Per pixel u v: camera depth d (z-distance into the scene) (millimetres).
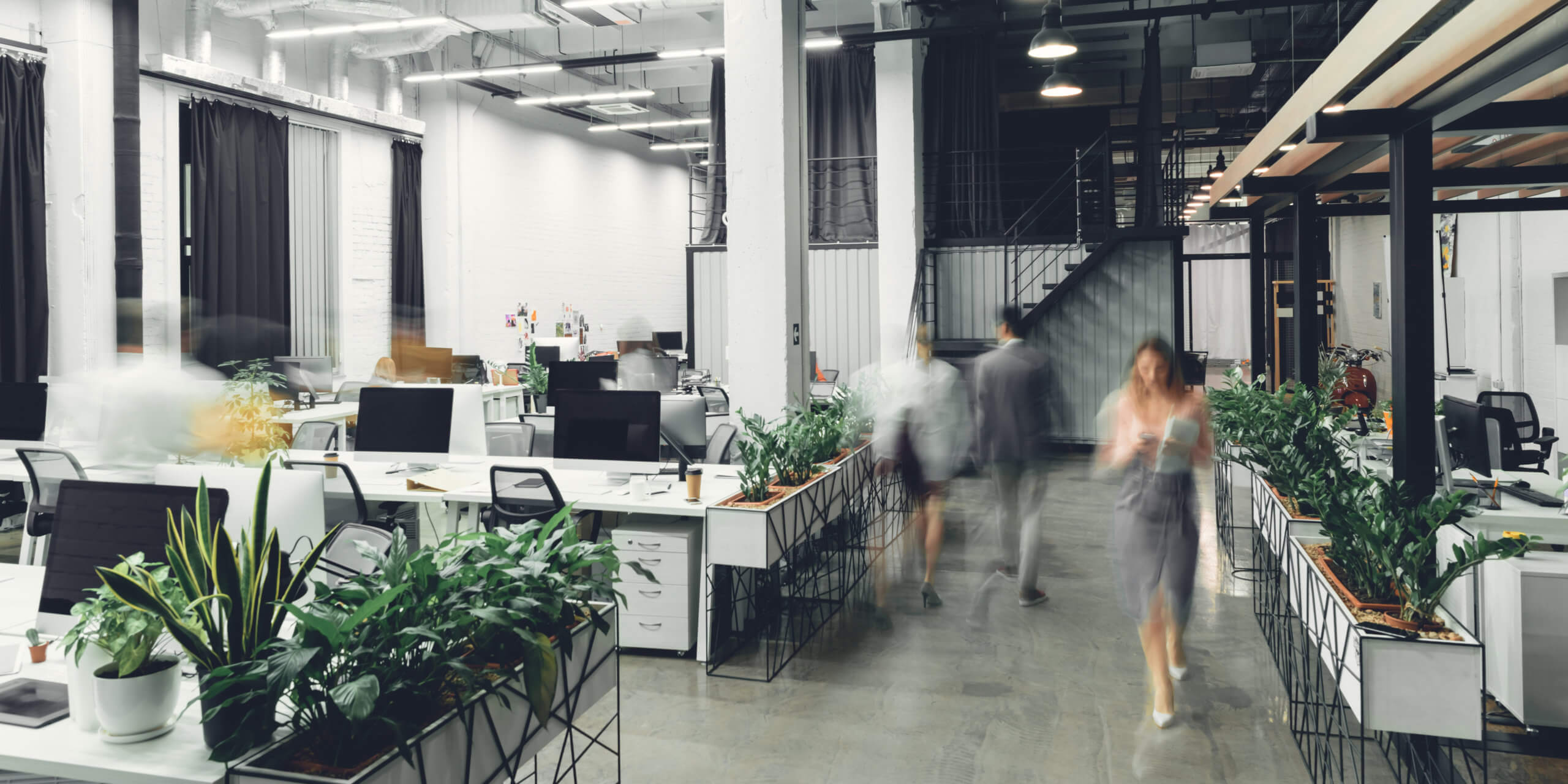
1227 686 3904
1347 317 13922
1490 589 3539
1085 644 4473
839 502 5332
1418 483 3359
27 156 7250
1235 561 5871
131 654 1790
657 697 3863
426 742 1728
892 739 3443
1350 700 2754
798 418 5531
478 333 12148
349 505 4660
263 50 9523
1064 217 14773
